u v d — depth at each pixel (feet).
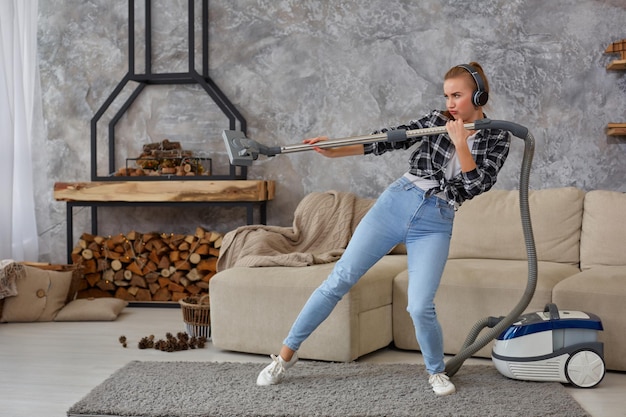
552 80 15.74
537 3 15.76
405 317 12.41
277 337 11.85
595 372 10.27
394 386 10.07
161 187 16.17
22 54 17.67
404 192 9.68
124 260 16.97
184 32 17.52
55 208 18.07
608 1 15.46
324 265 12.60
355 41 16.63
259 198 15.92
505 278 11.80
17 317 15.01
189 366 11.18
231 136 9.56
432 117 9.89
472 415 8.88
